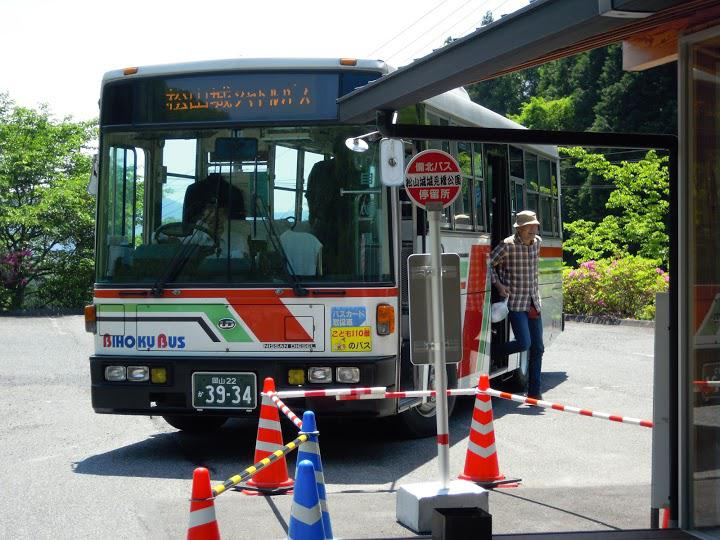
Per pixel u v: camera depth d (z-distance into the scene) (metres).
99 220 9.56
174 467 9.00
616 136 6.35
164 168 9.42
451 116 11.15
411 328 7.05
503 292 12.38
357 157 9.06
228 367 9.02
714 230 6.12
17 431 10.86
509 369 13.31
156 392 9.16
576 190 39.59
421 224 9.98
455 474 8.77
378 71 9.17
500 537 6.21
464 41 5.44
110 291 9.37
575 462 9.37
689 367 6.30
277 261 9.08
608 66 41.59
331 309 8.91
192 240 9.26
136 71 9.52
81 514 7.31
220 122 9.33
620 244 34.41
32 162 33.72
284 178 9.19
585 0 4.61
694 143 6.17
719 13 5.78
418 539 6.30
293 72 9.24
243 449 9.89
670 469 6.48
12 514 7.31
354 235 9.00
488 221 12.27
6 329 24.59
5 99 34.53
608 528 7.00
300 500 5.56
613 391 14.04
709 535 6.19
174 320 9.20
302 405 8.91
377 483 8.42
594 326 25.78
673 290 6.38
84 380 15.04
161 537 6.70
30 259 33.62
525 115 45.69
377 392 8.18
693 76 6.14
